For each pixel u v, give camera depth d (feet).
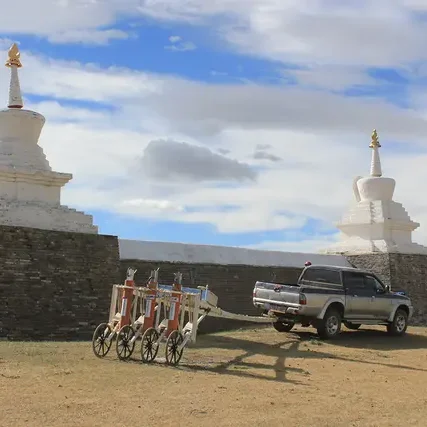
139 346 49.11
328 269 66.08
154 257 72.49
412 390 38.34
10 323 57.06
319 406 32.40
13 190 64.28
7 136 67.31
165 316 46.73
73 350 46.34
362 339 64.85
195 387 35.24
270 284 63.16
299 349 54.80
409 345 62.34
